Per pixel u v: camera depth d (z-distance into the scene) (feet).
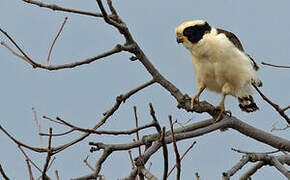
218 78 35.86
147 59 28.89
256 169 28.58
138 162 25.76
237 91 36.11
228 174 25.98
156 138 25.96
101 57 26.63
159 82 30.04
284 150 30.42
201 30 35.83
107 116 29.53
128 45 27.66
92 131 24.36
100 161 26.14
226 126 29.71
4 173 21.83
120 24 26.61
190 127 30.22
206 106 31.09
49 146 22.52
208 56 35.19
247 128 30.37
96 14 25.80
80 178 25.21
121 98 29.19
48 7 25.16
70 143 24.54
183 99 30.86
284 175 26.89
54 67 25.94
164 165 20.94
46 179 23.04
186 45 35.99
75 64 26.20
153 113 25.38
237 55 34.83
